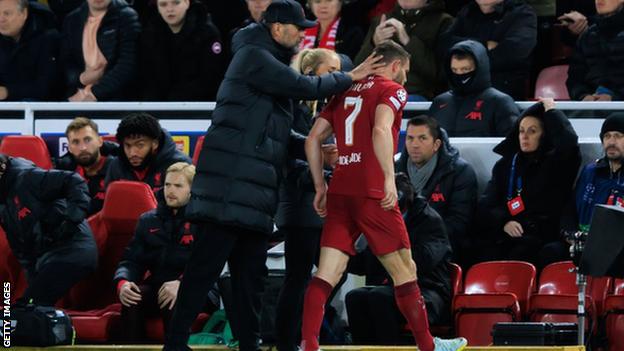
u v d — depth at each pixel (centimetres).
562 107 4009
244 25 4569
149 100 4519
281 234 3497
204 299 2898
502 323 3145
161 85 4516
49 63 4650
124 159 3869
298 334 3058
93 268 3500
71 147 3953
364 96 2839
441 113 4059
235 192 2838
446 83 4412
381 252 2827
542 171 3691
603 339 3353
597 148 3809
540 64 4616
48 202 3466
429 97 4400
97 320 3522
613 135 3591
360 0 4550
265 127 2852
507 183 3738
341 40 4488
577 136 3728
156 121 3853
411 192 3453
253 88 2855
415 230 3466
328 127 2888
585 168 3666
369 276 3556
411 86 4384
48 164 4044
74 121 3956
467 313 3441
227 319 3325
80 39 4600
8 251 3756
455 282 3512
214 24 4788
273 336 3281
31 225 3456
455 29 4378
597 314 3419
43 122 4312
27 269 3525
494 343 3128
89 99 4538
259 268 2938
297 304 2944
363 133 2831
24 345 3194
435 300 3428
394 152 2856
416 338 2878
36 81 4638
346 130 2847
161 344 3419
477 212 3750
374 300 3391
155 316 3497
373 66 2873
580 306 3061
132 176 3866
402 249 2844
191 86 4491
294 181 2956
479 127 3991
